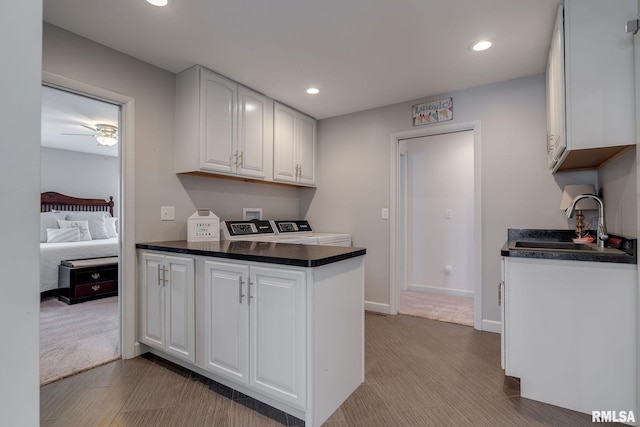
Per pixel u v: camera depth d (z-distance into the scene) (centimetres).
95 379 212
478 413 174
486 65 262
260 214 365
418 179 461
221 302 194
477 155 304
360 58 251
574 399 174
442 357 244
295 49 237
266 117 326
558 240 268
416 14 196
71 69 214
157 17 198
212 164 270
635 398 160
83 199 588
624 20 164
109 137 427
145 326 244
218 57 249
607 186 222
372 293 365
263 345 175
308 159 387
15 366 51
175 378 213
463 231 429
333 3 186
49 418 171
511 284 187
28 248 52
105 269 421
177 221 279
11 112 50
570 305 173
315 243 334
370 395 193
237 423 167
